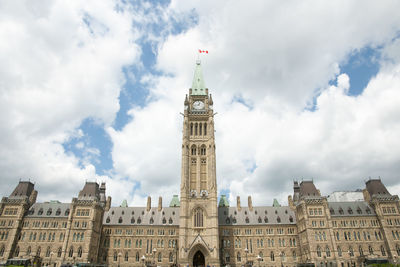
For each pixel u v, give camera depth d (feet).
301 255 394.32
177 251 404.16
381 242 370.32
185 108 432.66
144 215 436.35
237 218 436.35
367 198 410.31
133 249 404.57
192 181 389.19
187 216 362.33
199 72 479.82
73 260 344.69
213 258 336.90
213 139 407.44
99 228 397.19
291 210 445.78
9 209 380.99
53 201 445.37
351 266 356.38
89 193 389.60
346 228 379.35
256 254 406.21
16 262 330.75
